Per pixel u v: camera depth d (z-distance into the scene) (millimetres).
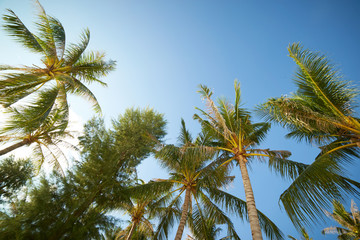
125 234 10961
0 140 6891
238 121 7762
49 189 5797
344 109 5426
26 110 6449
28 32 7293
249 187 6207
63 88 9438
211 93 7664
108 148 7762
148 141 9320
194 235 8812
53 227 5078
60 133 8617
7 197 6594
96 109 10211
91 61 10109
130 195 7832
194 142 9953
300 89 6160
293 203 4613
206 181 7535
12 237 4531
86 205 6062
